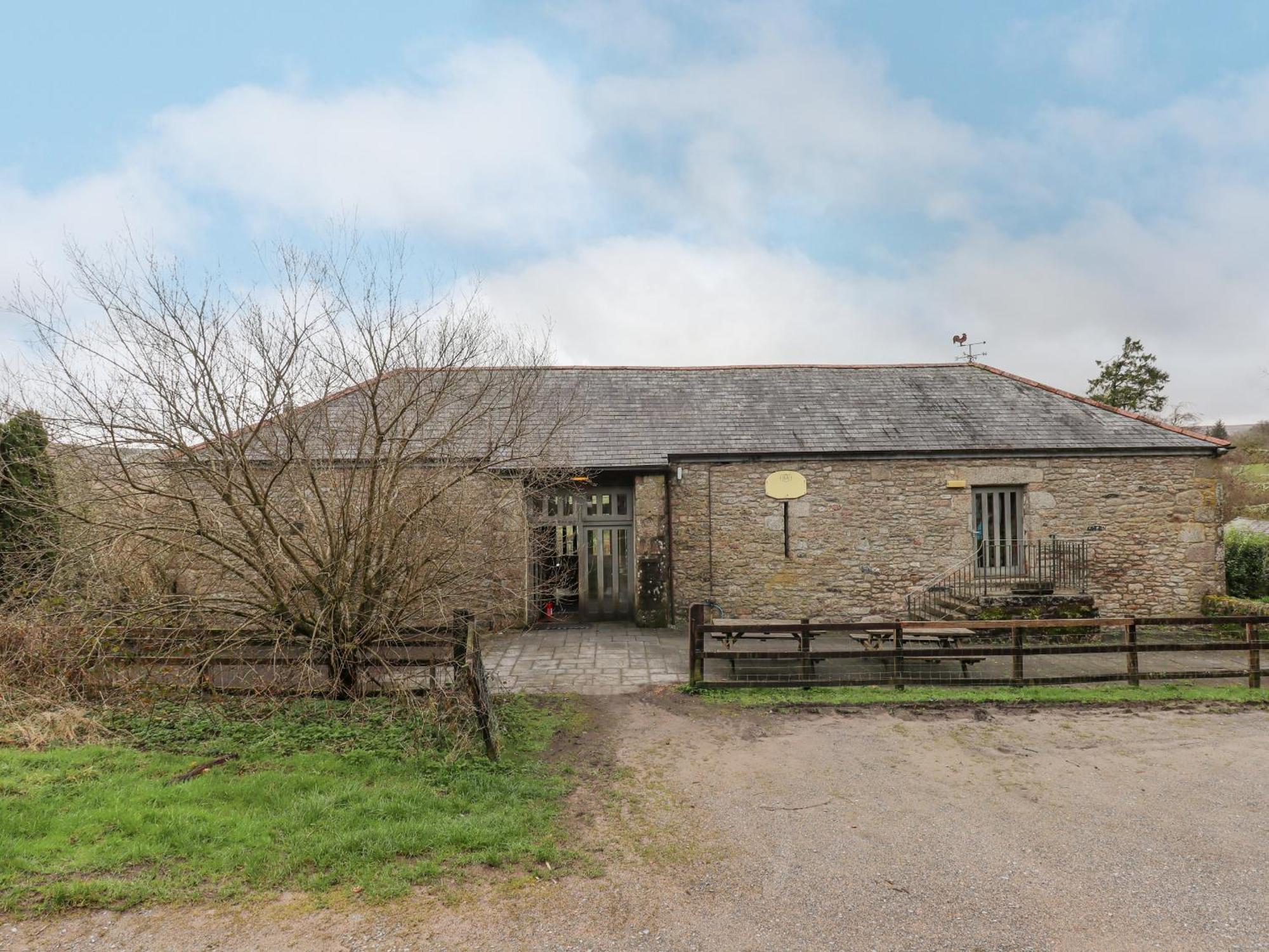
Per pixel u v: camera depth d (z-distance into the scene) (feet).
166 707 20.36
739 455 39.93
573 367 49.32
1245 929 11.37
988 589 38.75
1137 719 23.15
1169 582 39.91
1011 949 10.85
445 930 11.12
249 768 16.69
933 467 40.22
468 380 25.62
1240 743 20.76
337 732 18.94
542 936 11.03
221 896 11.71
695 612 26.18
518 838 14.05
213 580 21.70
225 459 18.93
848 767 18.79
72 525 21.03
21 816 13.60
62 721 18.33
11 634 20.42
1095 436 41.27
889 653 26.27
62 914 11.11
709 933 11.20
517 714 22.61
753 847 14.19
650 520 39.88
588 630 38.93
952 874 13.16
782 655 26.45
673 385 47.73
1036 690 26.07
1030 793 17.08
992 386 47.85
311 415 20.66
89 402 18.21
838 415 44.01
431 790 15.97
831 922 11.57
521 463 32.58
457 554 23.39
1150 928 11.43
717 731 21.72
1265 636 35.68
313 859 12.82
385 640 20.81
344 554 20.12
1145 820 15.56
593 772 18.22
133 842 13.03
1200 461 40.22
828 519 40.24
